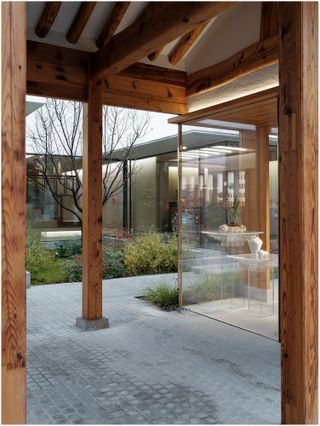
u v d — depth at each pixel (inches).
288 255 95.7
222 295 208.5
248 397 124.6
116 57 166.6
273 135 176.9
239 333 189.0
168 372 143.8
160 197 477.1
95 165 194.1
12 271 76.7
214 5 112.5
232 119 198.4
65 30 187.2
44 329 196.4
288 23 94.6
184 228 233.1
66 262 346.3
